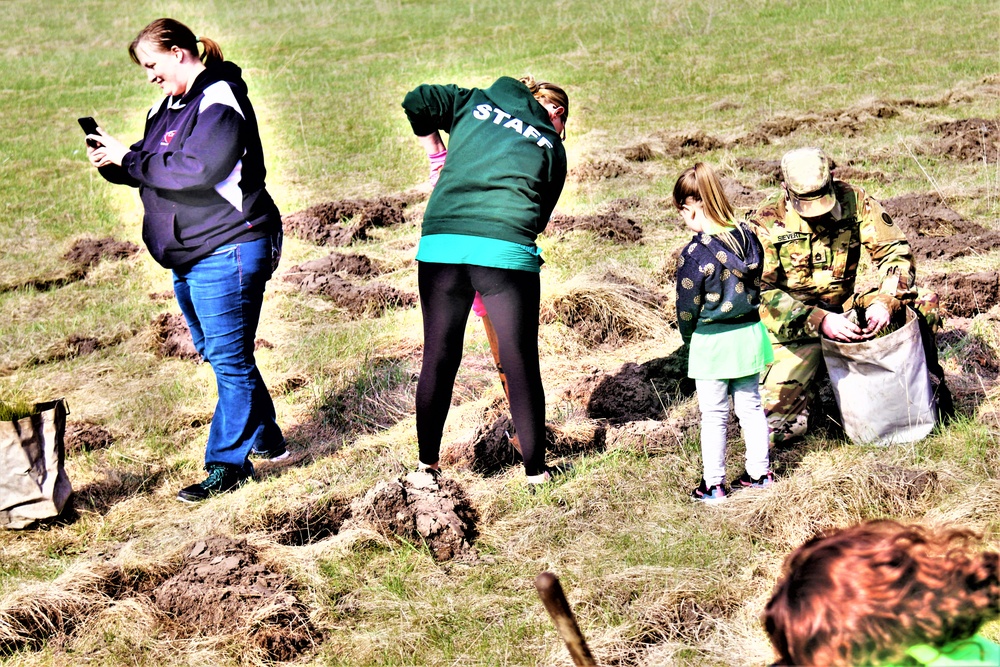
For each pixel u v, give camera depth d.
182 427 5.65
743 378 4.37
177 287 5.05
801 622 1.44
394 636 3.66
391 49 21.45
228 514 4.55
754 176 9.68
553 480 4.63
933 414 4.66
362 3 28.45
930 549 1.49
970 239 7.22
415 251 8.31
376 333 6.65
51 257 8.80
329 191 10.60
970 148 9.85
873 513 4.15
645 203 9.07
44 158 13.48
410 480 4.53
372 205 9.23
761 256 4.30
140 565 4.13
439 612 3.78
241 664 3.59
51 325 7.16
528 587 3.92
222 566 3.99
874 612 1.40
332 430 5.52
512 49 20.02
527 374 4.41
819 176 4.76
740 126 12.08
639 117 13.17
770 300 4.87
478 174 4.30
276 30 25.17
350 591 3.98
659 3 23.61
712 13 21.23
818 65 15.86
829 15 20.67
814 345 4.87
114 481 5.06
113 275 8.20
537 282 4.38
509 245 4.26
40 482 4.59
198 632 3.77
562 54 18.98
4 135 15.43
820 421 4.99
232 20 27.23
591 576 3.90
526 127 4.40
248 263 4.73
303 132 13.98
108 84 19.88
